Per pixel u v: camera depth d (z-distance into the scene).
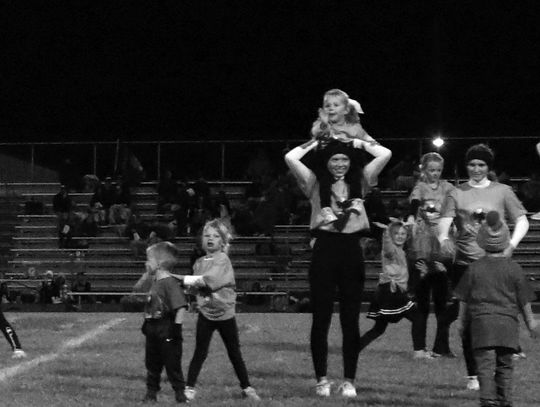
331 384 10.58
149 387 9.60
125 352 13.87
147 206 36.56
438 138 35.53
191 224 33.84
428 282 13.30
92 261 33.72
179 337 9.52
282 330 17.50
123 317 21.34
